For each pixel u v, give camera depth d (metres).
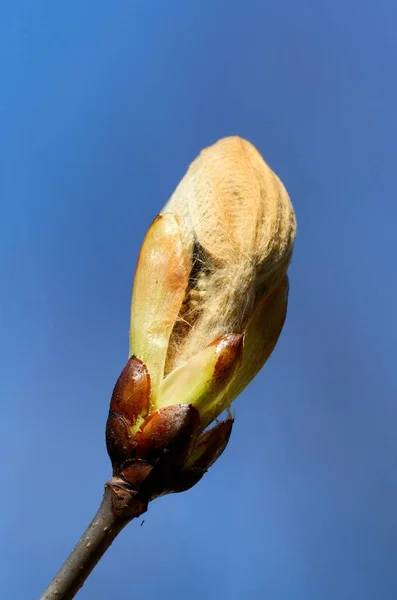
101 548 0.23
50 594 0.22
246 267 0.24
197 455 0.23
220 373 0.23
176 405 0.23
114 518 0.23
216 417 0.24
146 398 0.23
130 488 0.23
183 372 0.23
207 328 0.24
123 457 0.23
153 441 0.23
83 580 0.23
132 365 0.23
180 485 0.23
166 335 0.23
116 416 0.23
